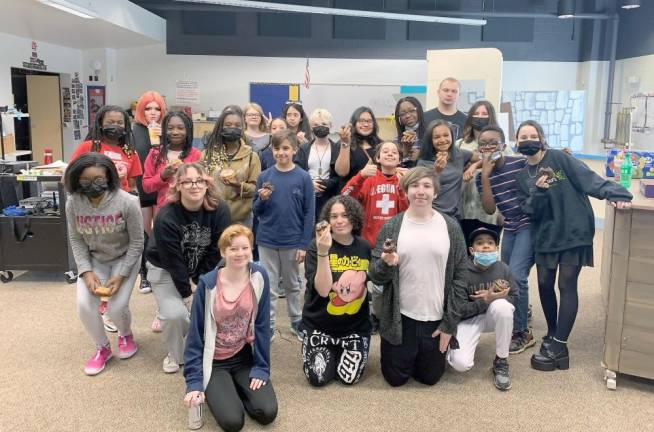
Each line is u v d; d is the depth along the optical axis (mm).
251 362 2336
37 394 2381
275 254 2955
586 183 2547
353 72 9602
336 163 3305
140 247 2715
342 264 2490
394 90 9492
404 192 2602
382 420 2193
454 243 2412
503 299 2545
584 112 9188
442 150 2941
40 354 2783
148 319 3303
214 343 2195
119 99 9500
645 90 8484
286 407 2289
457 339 2553
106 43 8672
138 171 3363
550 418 2225
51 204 4109
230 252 2137
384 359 2475
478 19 8938
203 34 9375
